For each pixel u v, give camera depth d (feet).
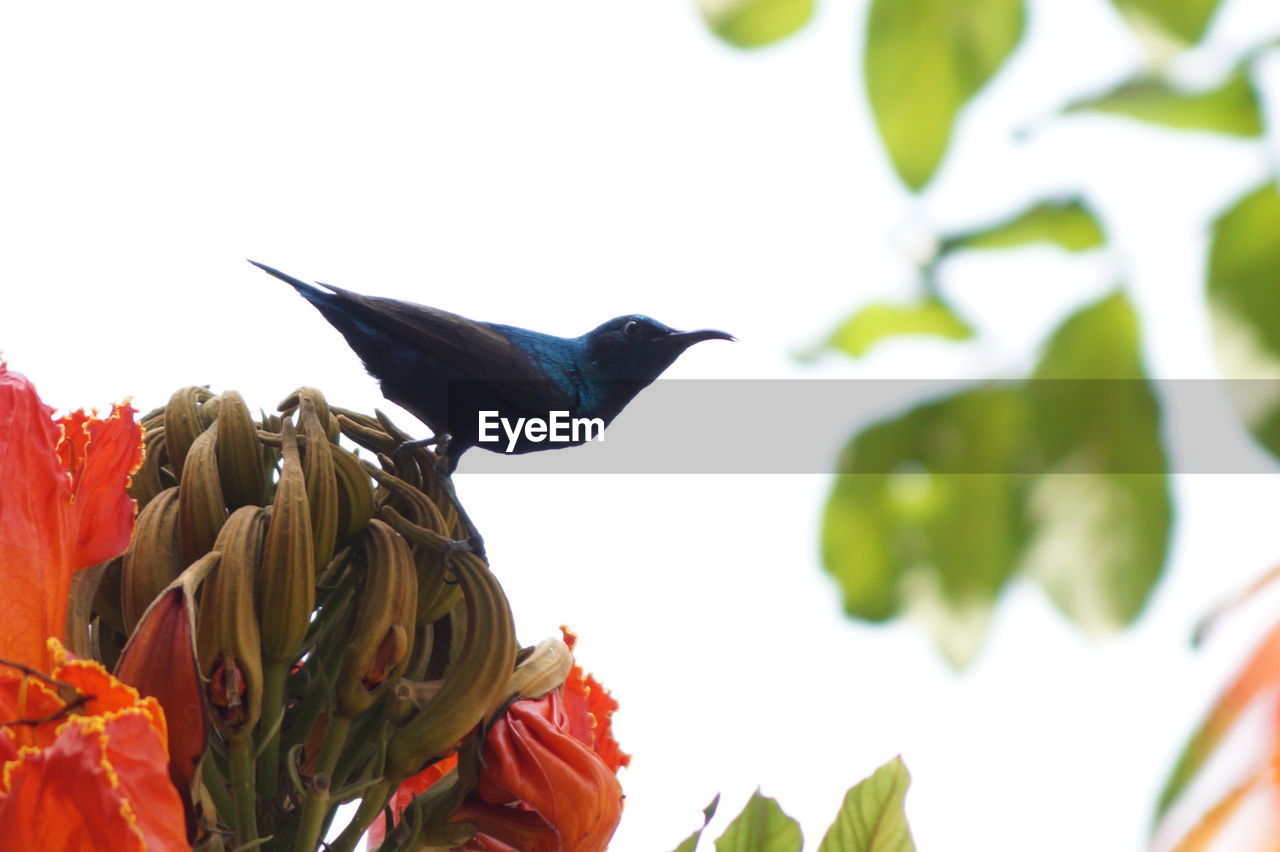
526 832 13.57
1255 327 4.89
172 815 10.44
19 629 11.87
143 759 10.44
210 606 12.33
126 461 13.46
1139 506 5.23
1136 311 5.43
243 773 12.46
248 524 12.80
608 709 14.73
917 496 6.03
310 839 12.60
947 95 5.89
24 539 11.98
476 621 13.28
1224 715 2.75
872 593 6.11
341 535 13.80
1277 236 4.97
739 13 6.53
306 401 14.40
